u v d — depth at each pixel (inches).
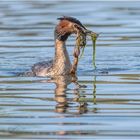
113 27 1000.9
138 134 501.0
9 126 528.7
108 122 533.6
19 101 605.9
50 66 740.0
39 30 984.9
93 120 539.8
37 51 861.2
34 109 577.6
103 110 568.4
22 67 774.5
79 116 552.4
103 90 642.8
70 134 506.3
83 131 511.8
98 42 910.4
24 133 510.3
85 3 1194.0
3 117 553.9
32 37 943.0
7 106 589.0
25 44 901.8
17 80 704.4
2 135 506.6
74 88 655.1
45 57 827.4
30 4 1196.5
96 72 736.3
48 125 529.7
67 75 728.3
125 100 600.1
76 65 730.8
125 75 714.8
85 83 678.5
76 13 1106.1
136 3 1194.0
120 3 1194.6
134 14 1095.6
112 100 601.3
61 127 522.6
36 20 1054.4
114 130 512.4
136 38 927.7
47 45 894.4
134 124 526.0
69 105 588.4
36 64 761.0
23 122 538.6
